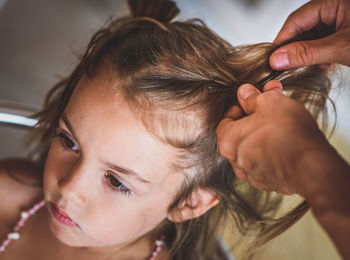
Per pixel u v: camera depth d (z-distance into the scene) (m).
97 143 0.68
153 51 0.74
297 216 0.67
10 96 1.63
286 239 1.57
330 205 0.35
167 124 0.69
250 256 0.90
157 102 0.69
